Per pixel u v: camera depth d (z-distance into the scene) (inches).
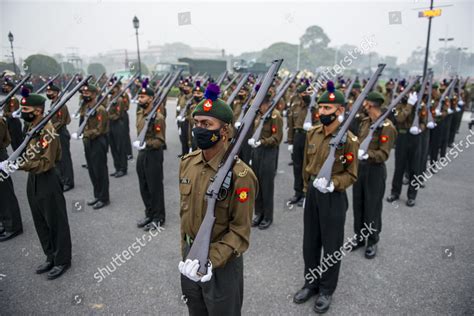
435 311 124.9
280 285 140.6
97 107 213.8
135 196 241.4
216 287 88.1
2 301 130.7
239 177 82.8
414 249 169.5
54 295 134.6
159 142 183.6
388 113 164.9
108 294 135.0
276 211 218.2
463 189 257.1
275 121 185.9
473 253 165.6
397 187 233.1
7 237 180.7
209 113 80.9
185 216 88.8
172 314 123.6
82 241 177.2
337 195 124.3
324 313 124.1
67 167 249.9
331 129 126.5
